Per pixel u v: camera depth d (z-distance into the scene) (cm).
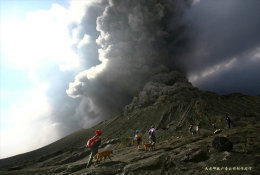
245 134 1219
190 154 812
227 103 5584
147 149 1378
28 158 4881
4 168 4053
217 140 829
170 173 680
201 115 4547
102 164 890
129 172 747
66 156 3778
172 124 4381
